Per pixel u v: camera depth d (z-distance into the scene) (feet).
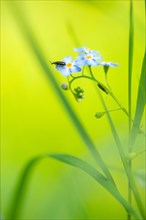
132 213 0.84
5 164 1.47
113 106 1.29
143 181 0.89
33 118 1.65
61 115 1.63
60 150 1.52
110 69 1.58
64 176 1.12
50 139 1.54
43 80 1.60
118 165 1.11
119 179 1.27
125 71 1.61
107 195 1.24
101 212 1.22
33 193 1.25
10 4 0.92
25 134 1.59
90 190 1.15
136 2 1.40
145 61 0.83
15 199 0.92
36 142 1.57
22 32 0.91
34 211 1.19
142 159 1.11
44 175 1.28
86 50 0.84
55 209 1.09
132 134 0.84
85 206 1.09
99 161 0.86
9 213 0.92
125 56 1.67
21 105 1.73
